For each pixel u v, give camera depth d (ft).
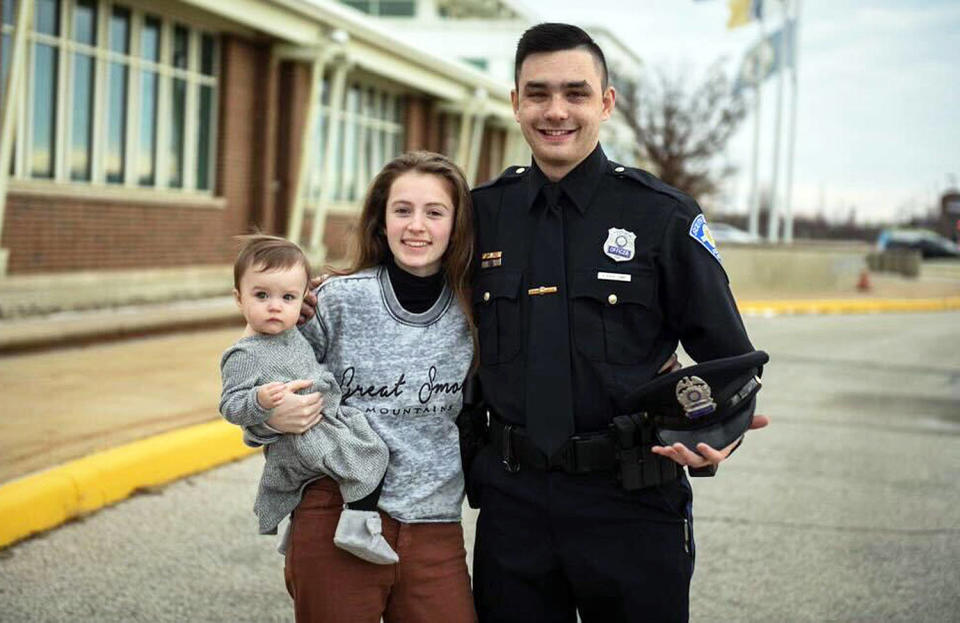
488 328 9.02
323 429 8.70
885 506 19.26
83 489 16.85
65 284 39.55
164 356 31.09
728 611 13.93
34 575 14.21
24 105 38.52
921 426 27.58
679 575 8.86
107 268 42.83
